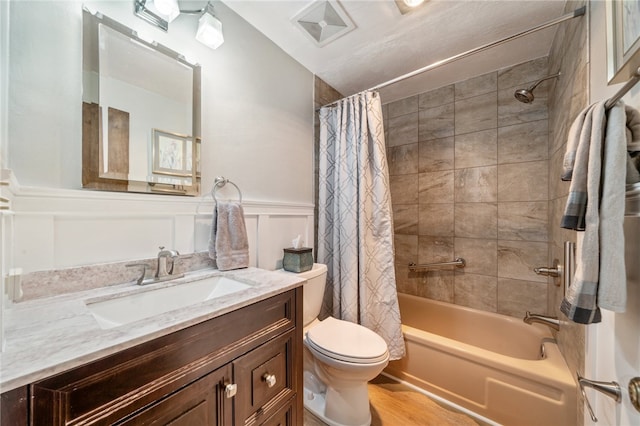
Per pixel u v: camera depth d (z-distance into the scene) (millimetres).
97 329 573
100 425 486
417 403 1487
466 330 1946
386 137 2449
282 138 1664
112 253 923
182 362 621
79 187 854
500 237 1878
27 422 421
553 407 1172
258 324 829
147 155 1016
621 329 669
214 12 1212
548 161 1695
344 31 1492
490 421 1339
